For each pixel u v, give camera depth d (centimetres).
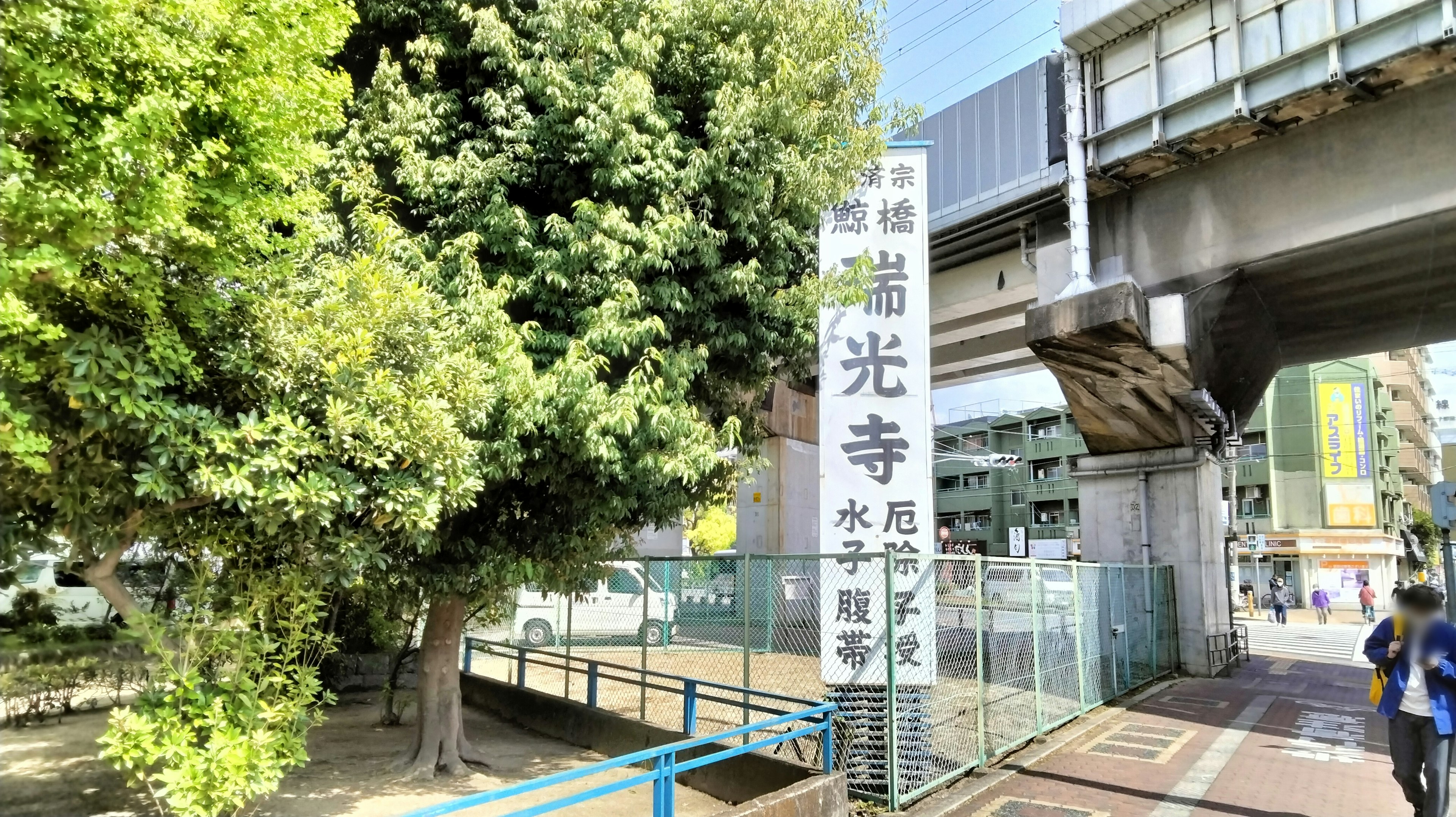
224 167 365
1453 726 496
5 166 282
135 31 315
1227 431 1541
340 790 621
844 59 702
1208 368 1317
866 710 616
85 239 307
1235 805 616
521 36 646
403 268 530
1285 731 912
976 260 1844
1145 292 1331
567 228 565
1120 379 1335
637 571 1120
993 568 762
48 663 579
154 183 312
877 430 662
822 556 636
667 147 587
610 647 1195
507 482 602
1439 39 941
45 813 506
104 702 582
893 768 572
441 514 524
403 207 615
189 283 391
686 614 959
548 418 511
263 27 367
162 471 366
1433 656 502
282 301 421
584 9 611
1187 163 1258
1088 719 929
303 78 396
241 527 446
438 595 624
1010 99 1541
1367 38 1009
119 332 356
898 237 691
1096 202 1402
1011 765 712
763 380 743
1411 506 4609
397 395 427
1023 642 803
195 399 415
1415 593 521
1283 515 3881
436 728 684
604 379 596
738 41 632
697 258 614
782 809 451
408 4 632
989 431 5300
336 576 456
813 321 694
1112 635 1082
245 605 463
